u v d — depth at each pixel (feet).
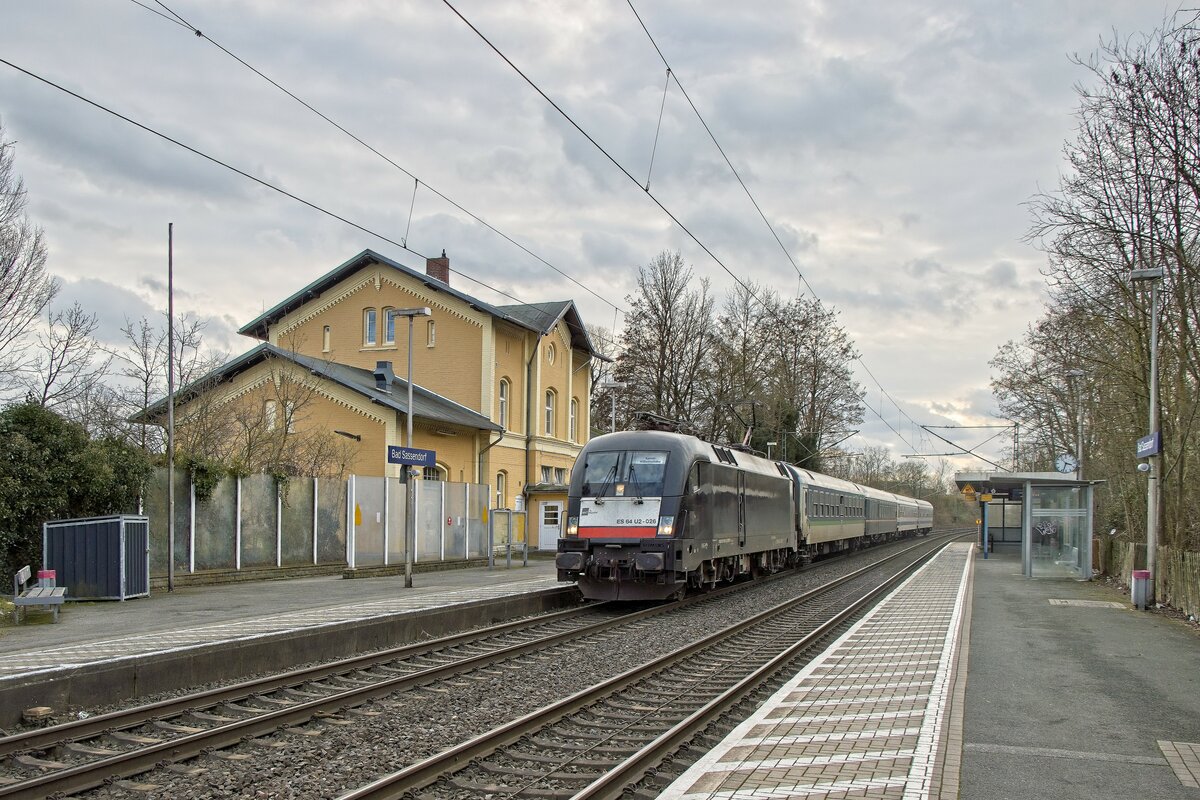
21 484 57.16
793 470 109.09
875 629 49.88
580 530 62.85
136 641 39.32
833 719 28.58
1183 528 73.82
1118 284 74.28
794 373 178.29
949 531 305.94
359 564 83.30
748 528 78.89
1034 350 112.27
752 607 65.67
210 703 31.91
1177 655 42.45
